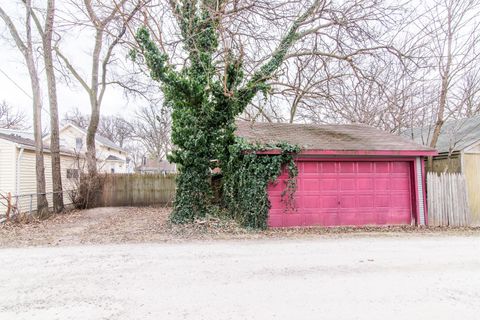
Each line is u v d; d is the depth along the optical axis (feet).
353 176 30.27
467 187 31.76
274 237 24.59
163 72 26.16
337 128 37.70
